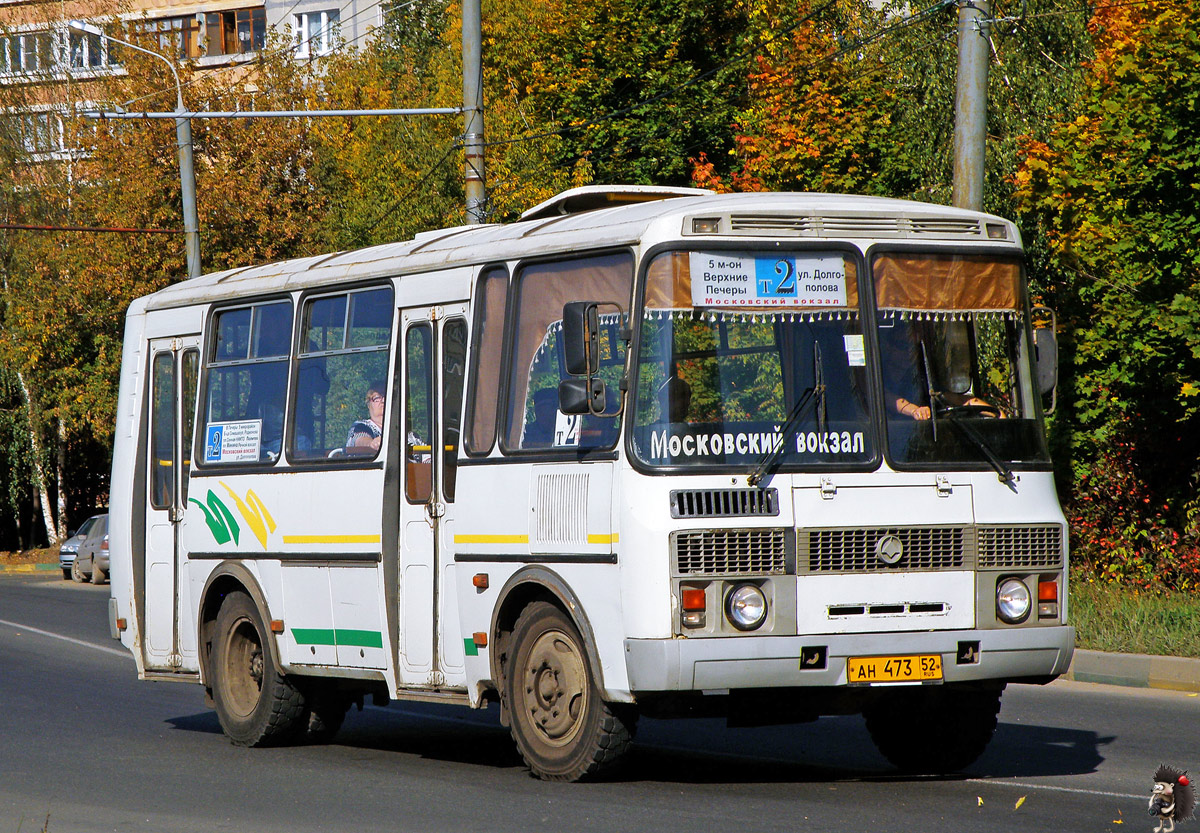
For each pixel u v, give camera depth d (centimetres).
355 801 2222
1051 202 4647
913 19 6800
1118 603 4444
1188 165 4088
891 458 2156
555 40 8588
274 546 2848
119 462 3394
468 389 2442
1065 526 2256
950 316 2245
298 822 2062
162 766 2636
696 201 2225
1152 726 2955
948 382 2228
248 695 2941
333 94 10838
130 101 9475
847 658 2092
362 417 2681
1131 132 4188
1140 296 4281
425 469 2531
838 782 2294
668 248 2131
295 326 2873
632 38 8381
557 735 2250
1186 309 4038
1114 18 4831
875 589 2119
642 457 2088
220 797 2295
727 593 2059
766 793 2184
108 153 9762
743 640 2048
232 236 9862
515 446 2338
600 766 2195
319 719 2895
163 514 3222
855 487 2131
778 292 2161
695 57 8625
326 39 16625
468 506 2411
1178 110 4100
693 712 2108
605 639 2122
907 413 2186
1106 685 3638
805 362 2155
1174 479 4828
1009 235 2317
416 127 8562
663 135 8325
